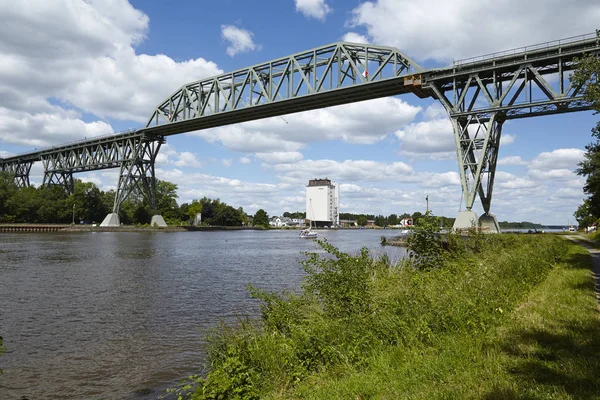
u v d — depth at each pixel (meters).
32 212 127.12
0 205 122.56
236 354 8.46
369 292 10.68
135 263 41.03
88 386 10.44
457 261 16.06
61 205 130.25
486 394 5.67
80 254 48.88
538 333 8.09
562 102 47.38
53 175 136.50
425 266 15.48
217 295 23.62
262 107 78.88
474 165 53.91
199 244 78.31
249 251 61.75
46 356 12.80
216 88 90.69
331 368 7.76
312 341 8.63
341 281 10.59
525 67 49.94
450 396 5.74
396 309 9.55
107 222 120.44
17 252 50.41
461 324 8.39
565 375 6.11
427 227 15.74
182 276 32.09
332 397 6.40
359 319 9.11
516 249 23.27
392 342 8.38
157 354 12.89
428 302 9.65
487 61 52.72
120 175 113.62
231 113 84.38
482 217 53.69
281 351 8.34
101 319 17.70
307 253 11.51
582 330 8.20
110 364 12.02
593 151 33.78
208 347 10.60
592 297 11.34
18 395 9.98
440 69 56.06
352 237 132.50
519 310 10.08
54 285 26.80
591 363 6.47
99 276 31.17
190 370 11.48
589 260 23.36
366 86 64.25
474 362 6.89
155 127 102.00
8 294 23.56
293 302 11.37
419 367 6.89
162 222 140.75
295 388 7.29
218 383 7.48
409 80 58.50
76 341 14.40
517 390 5.69
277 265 41.16
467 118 55.62
